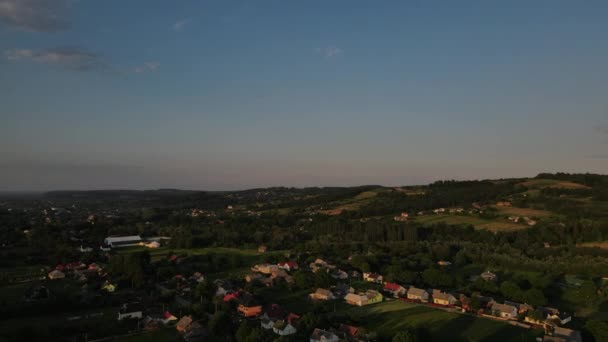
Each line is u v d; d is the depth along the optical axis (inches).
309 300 4975.4
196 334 3690.9
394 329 3954.2
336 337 3599.9
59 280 5812.0
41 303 4367.6
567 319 4252.0
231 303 4598.9
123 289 5403.5
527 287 5457.7
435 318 4286.4
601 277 5900.6
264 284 5615.2
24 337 3528.5
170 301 4820.4
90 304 4591.5
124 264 5836.6
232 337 3695.9
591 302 4970.5
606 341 3700.8
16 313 4192.9
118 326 3951.8
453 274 6225.4
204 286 4997.5
